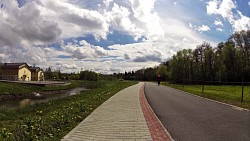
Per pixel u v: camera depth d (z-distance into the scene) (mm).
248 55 70312
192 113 13625
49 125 9297
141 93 30297
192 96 25672
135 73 157875
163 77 106688
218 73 72000
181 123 10719
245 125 10156
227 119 11617
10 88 44312
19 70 102688
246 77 69875
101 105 17203
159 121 11062
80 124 10281
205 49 79250
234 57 70688
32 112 16859
